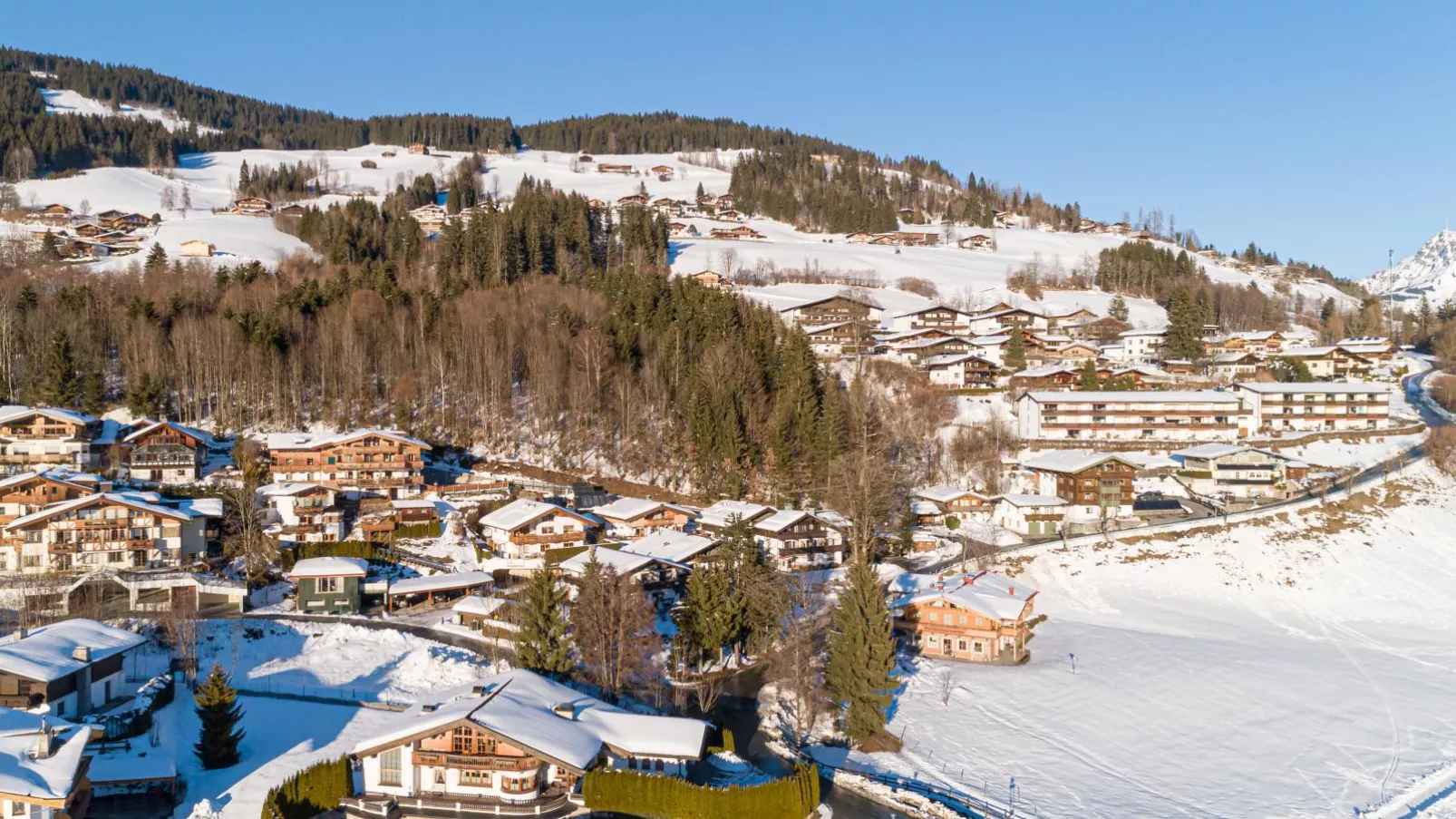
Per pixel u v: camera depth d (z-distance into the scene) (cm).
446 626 6888
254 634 6481
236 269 15562
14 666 4569
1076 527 9612
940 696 6172
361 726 5172
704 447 10031
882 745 5419
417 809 4191
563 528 8388
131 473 8931
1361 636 7619
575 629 6203
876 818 4509
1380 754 5378
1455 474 10288
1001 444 11550
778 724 5622
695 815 4281
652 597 7325
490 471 10144
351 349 11219
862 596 5691
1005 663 6819
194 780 4491
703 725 4688
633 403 10862
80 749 3888
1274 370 14562
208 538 7969
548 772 4366
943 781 4984
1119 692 6212
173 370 11075
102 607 6650
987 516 10044
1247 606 8231
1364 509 9662
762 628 6606
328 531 8381
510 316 12619
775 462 9825
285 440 9488
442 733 4294
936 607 7050
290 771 4609
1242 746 5475
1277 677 6531
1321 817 4619
